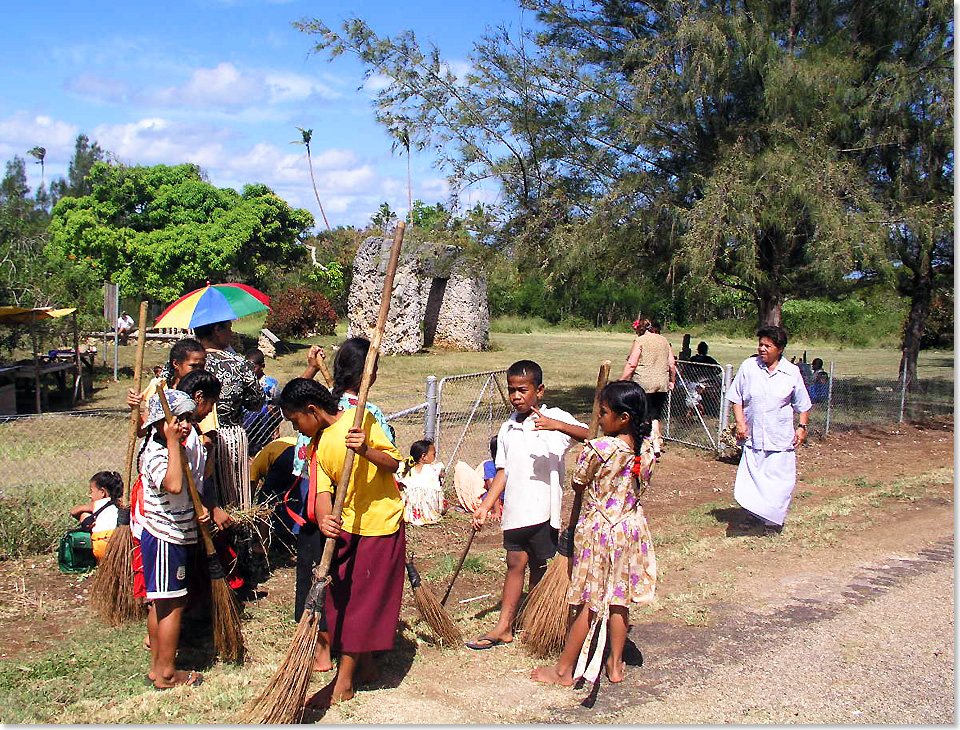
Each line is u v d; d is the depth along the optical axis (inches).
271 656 192.1
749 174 462.0
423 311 1016.9
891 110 497.7
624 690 178.2
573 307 1760.6
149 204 1081.4
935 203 518.0
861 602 232.7
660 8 513.7
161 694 171.3
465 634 207.3
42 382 617.0
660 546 287.7
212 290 245.6
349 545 169.6
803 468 426.9
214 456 206.2
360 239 1633.9
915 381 584.7
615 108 503.2
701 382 495.2
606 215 496.7
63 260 813.2
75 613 215.9
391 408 562.6
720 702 172.9
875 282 554.3
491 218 538.0
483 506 202.8
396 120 507.8
